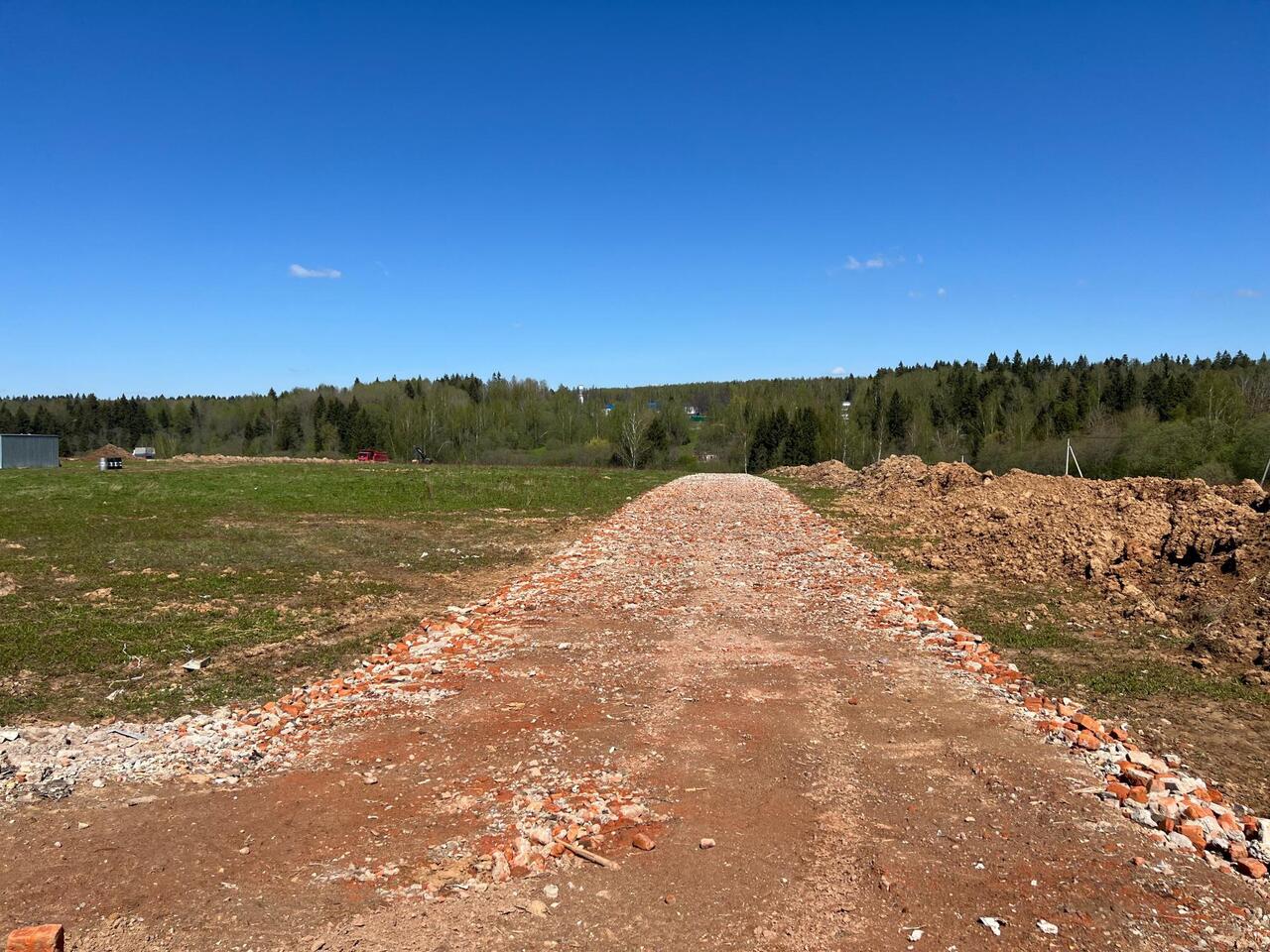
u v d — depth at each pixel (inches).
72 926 149.9
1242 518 453.1
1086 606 409.1
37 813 196.1
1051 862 174.4
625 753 234.4
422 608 436.8
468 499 1027.3
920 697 281.0
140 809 199.2
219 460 2207.2
